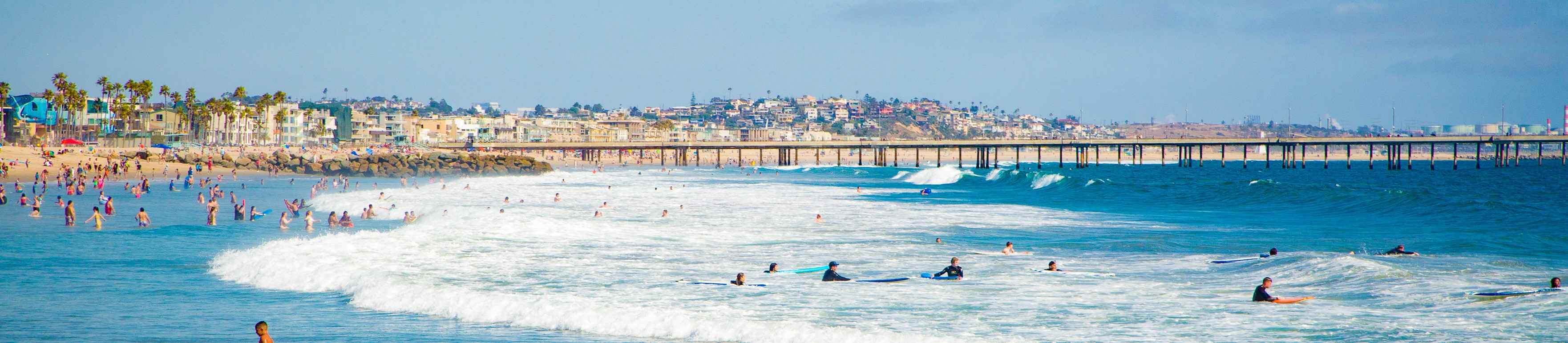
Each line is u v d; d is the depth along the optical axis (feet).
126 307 134.41
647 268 174.40
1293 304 133.18
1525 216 276.62
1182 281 157.07
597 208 329.52
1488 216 281.95
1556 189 575.38
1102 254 200.85
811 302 137.69
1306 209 336.90
